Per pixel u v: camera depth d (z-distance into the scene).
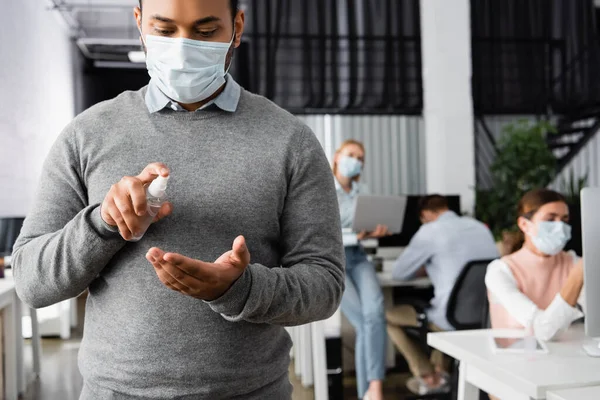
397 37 6.54
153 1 0.95
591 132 7.02
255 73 6.39
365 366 3.21
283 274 0.93
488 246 3.14
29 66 5.72
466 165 6.23
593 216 1.48
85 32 8.07
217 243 0.97
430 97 6.36
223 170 0.99
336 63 6.49
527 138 5.84
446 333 1.90
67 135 1.02
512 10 6.77
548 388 1.35
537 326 1.78
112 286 0.97
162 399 0.96
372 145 6.84
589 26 6.94
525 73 6.80
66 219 1.00
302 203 1.03
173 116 1.02
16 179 5.29
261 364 1.02
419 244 3.17
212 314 0.96
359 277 3.35
